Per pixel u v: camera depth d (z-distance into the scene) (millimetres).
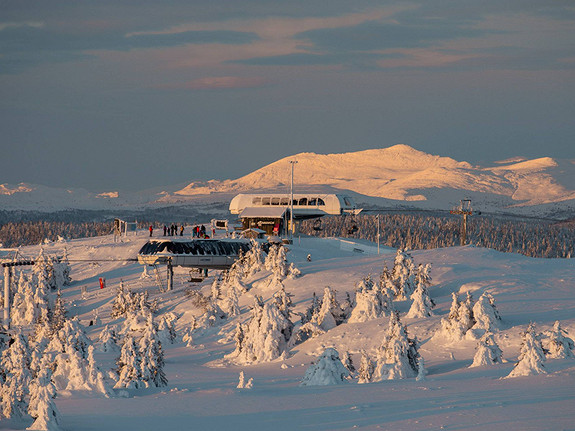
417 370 43094
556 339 41312
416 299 62219
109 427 26812
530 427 22031
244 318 79875
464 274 78188
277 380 46469
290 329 63688
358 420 25594
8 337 47781
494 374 38469
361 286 68875
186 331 81188
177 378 50156
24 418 31078
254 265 94500
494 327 51844
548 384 31094
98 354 68562
